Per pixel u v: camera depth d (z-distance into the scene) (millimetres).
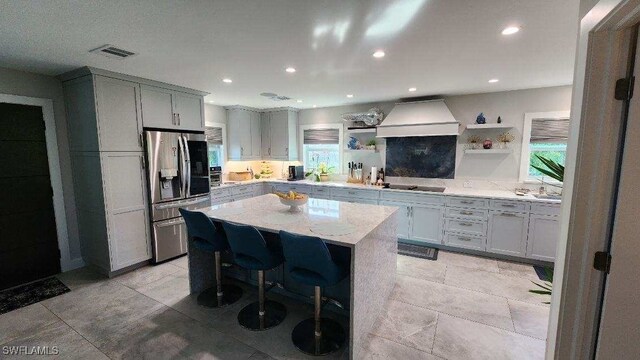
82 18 1830
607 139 1147
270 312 2506
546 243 3465
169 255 3721
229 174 5586
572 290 1273
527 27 1986
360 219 2457
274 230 2156
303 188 5293
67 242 3424
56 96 3260
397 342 2121
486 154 4258
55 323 2381
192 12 1766
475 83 3586
